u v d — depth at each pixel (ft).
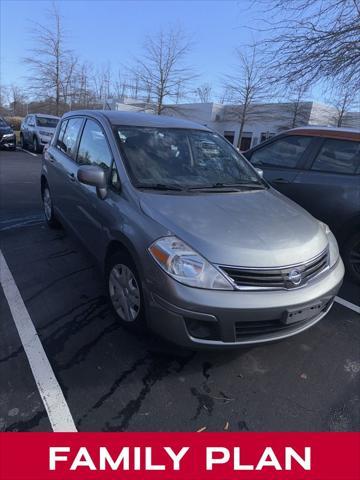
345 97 28.86
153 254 8.34
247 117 102.27
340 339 11.00
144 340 10.01
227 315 7.93
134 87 97.40
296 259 8.63
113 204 10.23
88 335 10.07
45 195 18.52
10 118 124.47
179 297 7.89
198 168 11.81
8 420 7.41
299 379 9.20
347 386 9.08
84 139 13.52
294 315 8.47
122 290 9.95
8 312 10.94
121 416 7.70
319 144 15.40
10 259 14.62
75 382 8.45
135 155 11.02
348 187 14.16
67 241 16.88
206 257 8.06
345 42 24.12
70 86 92.79
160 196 9.82
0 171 34.94
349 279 15.06
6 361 8.94
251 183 12.26
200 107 124.47
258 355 9.95
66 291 12.29
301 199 15.42
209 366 9.34
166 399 8.21
